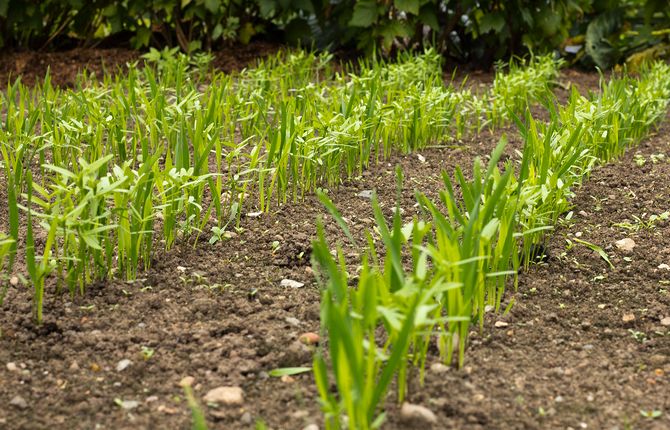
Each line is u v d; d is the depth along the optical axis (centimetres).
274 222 419
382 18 813
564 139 433
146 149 387
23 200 443
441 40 852
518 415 262
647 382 284
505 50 860
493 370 288
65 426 255
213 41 866
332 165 471
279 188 440
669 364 296
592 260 386
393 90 594
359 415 224
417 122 552
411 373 277
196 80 764
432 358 293
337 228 414
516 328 321
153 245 385
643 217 435
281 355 292
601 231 417
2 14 759
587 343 313
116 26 817
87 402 268
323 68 827
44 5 827
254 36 903
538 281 365
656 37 860
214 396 268
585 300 349
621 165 520
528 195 357
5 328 309
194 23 845
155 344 302
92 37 866
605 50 873
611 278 369
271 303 337
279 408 264
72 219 303
